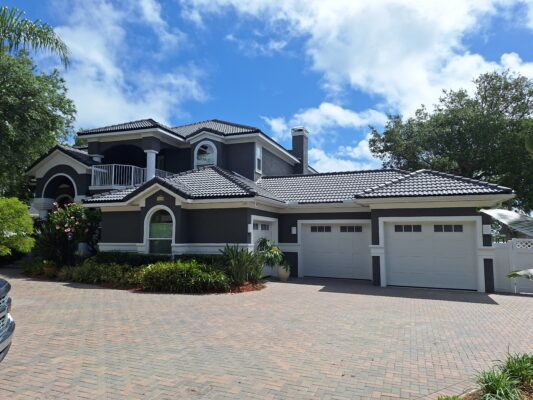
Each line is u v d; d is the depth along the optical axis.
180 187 15.55
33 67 22.80
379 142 32.88
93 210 18.31
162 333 7.41
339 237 17.11
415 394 4.67
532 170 24.50
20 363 5.68
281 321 8.48
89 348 6.42
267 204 16.00
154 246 15.60
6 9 11.57
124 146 23.11
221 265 13.57
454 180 14.54
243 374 5.30
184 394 4.64
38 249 17.17
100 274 14.38
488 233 13.38
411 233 14.40
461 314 9.40
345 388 4.85
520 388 4.54
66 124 24.31
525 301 11.41
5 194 25.44
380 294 12.48
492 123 26.95
